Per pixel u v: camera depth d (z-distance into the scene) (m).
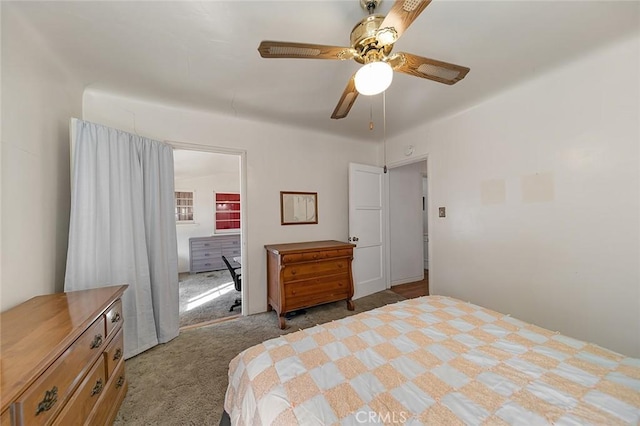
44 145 1.54
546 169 2.02
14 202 1.25
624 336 1.66
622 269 1.66
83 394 1.05
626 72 1.62
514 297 2.25
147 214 2.18
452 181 2.78
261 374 0.96
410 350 1.10
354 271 3.36
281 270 2.53
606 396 0.80
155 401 1.52
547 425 0.70
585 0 1.27
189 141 2.53
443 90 2.22
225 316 2.90
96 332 1.19
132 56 1.68
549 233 2.01
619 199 1.66
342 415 0.75
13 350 0.83
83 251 1.72
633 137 1.60
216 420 1.39
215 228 5.71
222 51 1.65
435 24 1.42
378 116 2.78
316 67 1.84
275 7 1.29
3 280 1.16
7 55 1.22
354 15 1.35
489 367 0.97
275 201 3.03
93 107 2.12
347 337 1.22
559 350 1.08
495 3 1.28
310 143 3.29
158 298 2.20
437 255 2.97
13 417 0.69
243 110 2.57
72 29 1.42
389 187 4.00
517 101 2.19
